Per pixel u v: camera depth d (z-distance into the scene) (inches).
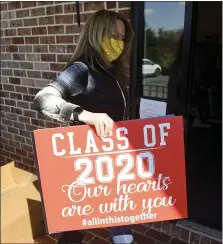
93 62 58.6
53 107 51.7
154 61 93.5
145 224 100.8
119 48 61.1
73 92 57.2
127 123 54.2
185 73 86.2
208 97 199.3
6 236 90.0
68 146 54.2
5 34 126.3
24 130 133.3
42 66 116.6
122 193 56.9
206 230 93.6
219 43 188.2
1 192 98.5
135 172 56.2
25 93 127.1
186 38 84.0
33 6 111.8
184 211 58.7
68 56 106.7
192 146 173.5
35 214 95.6
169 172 56.9
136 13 89.4
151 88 95.9
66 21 103.7
